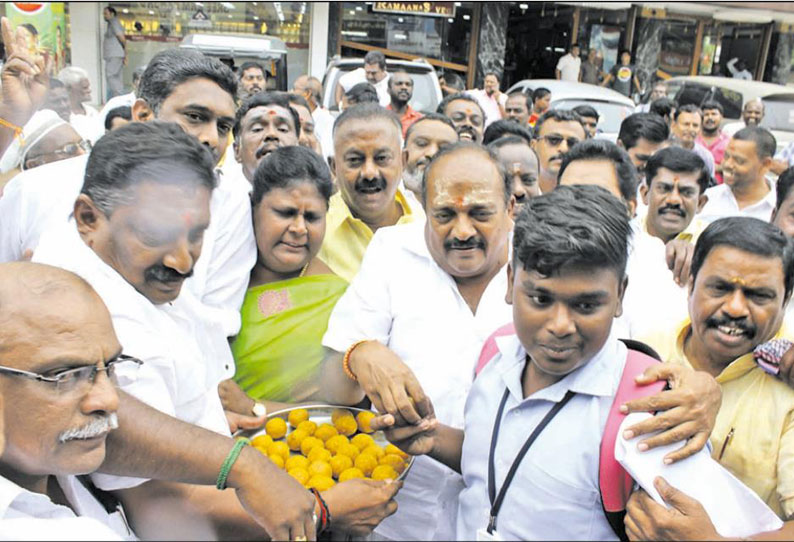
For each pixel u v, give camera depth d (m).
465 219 1.01
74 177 1.22
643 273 1.09
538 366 0.78
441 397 0.95
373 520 0.79
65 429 0.81
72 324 0.80
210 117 1.28
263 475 0.84
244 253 1.15
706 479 0.72
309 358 1.03
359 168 1.40
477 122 2.33
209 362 1.06
